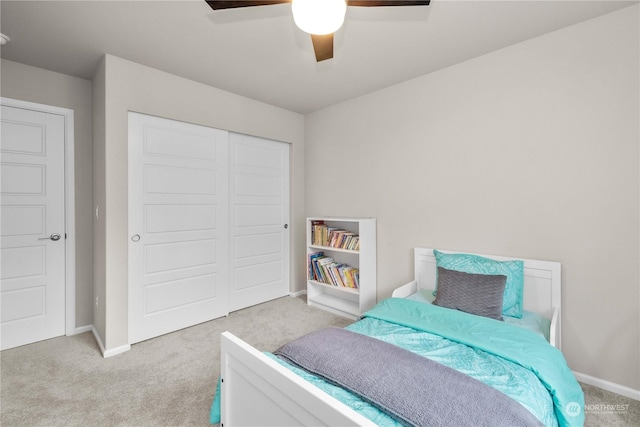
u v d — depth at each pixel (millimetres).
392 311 2084
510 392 1171
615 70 1873
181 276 2879
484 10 1865
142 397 1859
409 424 994
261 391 1139
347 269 3297
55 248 2703
